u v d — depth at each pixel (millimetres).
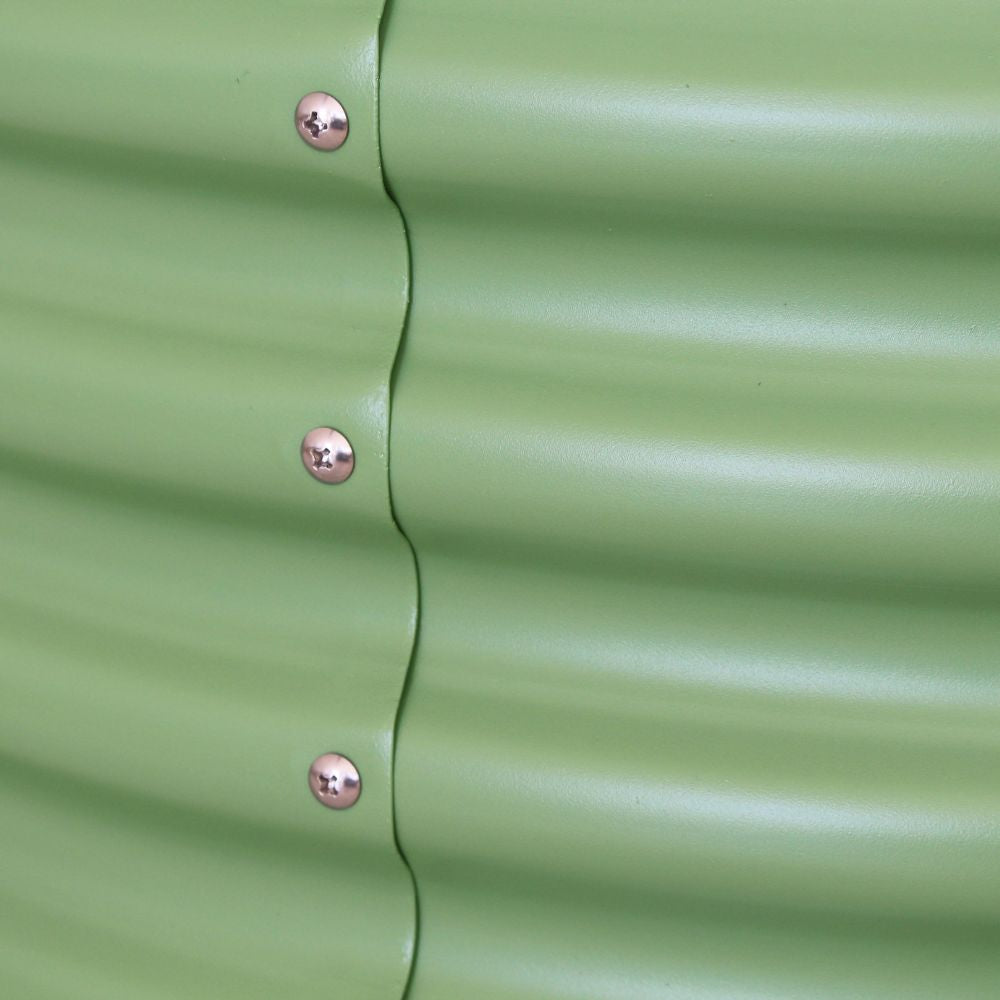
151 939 949
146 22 888
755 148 857
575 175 866
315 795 909
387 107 870
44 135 906
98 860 957
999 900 886
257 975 935
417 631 910
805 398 877
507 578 900
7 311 927
